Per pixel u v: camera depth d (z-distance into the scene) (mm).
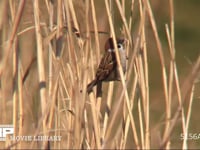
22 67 15227
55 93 13203
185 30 36531
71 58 13453
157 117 20016
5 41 13992
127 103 13430
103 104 16391
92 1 13992
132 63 13172
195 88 14992
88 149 13898
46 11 14359
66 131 13656
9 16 14164
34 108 14570
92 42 14812
